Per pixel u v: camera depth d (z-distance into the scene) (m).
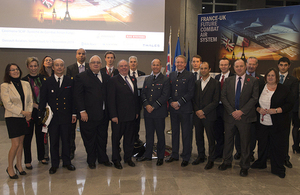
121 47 5.99
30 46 5.77
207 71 2.90
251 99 2.67
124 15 5.93
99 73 2.94
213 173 2.81
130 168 2.96
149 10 5.97
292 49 5.54
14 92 2.60
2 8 5.62
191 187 2.46
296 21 5.43
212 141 2.96
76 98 2.81
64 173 2.81
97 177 2.69
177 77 3.04
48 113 2.68
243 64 2.69
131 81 3.04
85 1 5.81
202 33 6.07
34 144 3.90
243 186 2.48
